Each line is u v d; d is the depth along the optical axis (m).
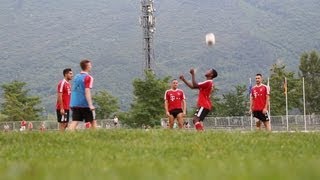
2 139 37.38
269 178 12.90
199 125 50.62
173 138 37.75
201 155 28.89
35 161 25.25
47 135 38.56
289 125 129.12
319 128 128.50
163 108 146.50
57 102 51.09
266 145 34.44
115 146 33.56
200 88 50.84
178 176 14.30
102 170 17.83
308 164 17.55
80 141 36.44
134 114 144.75
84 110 46.16
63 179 14.29
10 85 196.75
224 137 38.03
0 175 15.20
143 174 14.84
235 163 20.06
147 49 159.50
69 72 51.06
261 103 55.69
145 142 35.69
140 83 145.88
